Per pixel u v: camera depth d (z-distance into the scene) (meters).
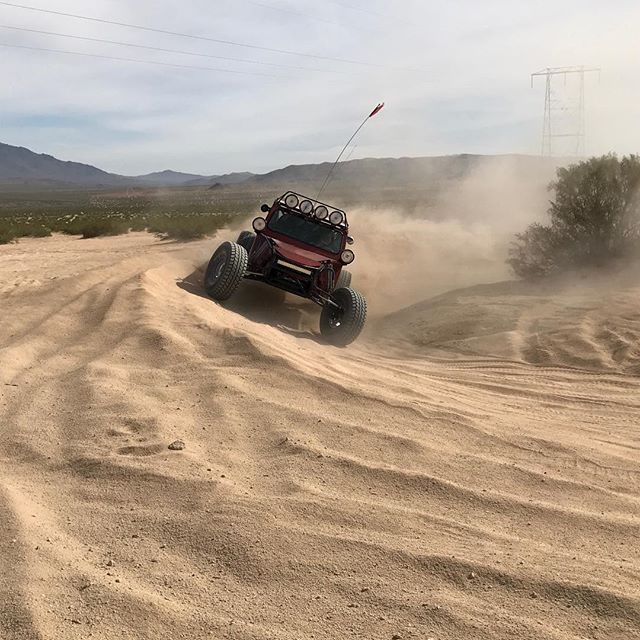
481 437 4.54
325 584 2.64
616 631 2.36
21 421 4.36
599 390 6.61
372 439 4.28
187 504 3.29
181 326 6.44
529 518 3.34
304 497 3.39
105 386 4.95
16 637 2.22
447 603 2.51
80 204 136.38
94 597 2.47
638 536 3.17
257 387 5.12
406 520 3.22
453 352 8.62
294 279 9.55
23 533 2.89
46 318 7.09
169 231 28.08
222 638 2.29
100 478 3.59
